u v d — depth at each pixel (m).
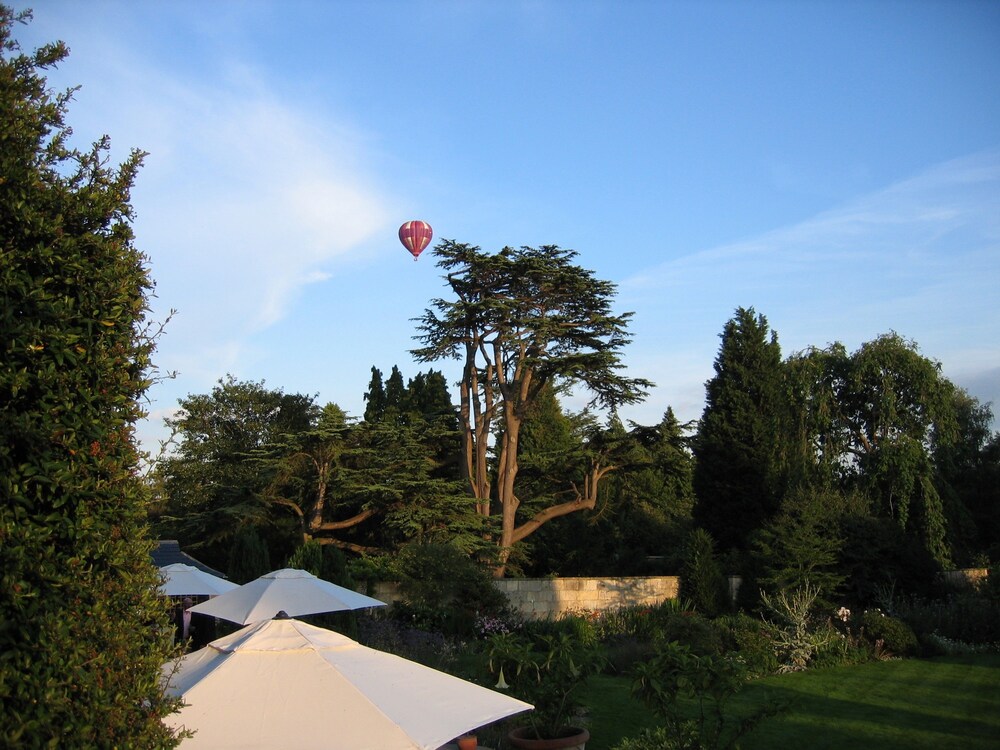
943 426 30.22
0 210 3.97
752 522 28.86
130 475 4.25
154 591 4.31
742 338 30.77
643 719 13.04
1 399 3.84
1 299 3.82
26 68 4.31
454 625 21.09
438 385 40.91
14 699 3.59
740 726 8.26
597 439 28.89
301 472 28.58
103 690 3.82
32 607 3.68
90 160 4.47
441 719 5.79
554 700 8.54
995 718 12.85
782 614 19.61
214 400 36.38
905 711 13.41
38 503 3.90
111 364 4.20
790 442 30.33
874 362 30.00
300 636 6.58
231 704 5.66
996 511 35.81
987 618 20.69
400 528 26.44
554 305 28.39
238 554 21.44
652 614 22.67
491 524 28.42
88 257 4.28
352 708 5.68
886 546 23.20
